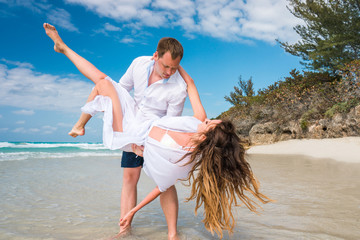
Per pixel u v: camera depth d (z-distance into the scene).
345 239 2.02
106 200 3.41
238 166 1.80
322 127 12.10
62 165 7.08
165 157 1.91
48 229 2.34
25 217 2.67
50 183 4.49
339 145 9.58
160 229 2.38
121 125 2.14
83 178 5.04
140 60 2.38
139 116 2.28
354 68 11.77
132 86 2.55
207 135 1.82
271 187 4.01
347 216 2.58
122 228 2.24
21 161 7.97
